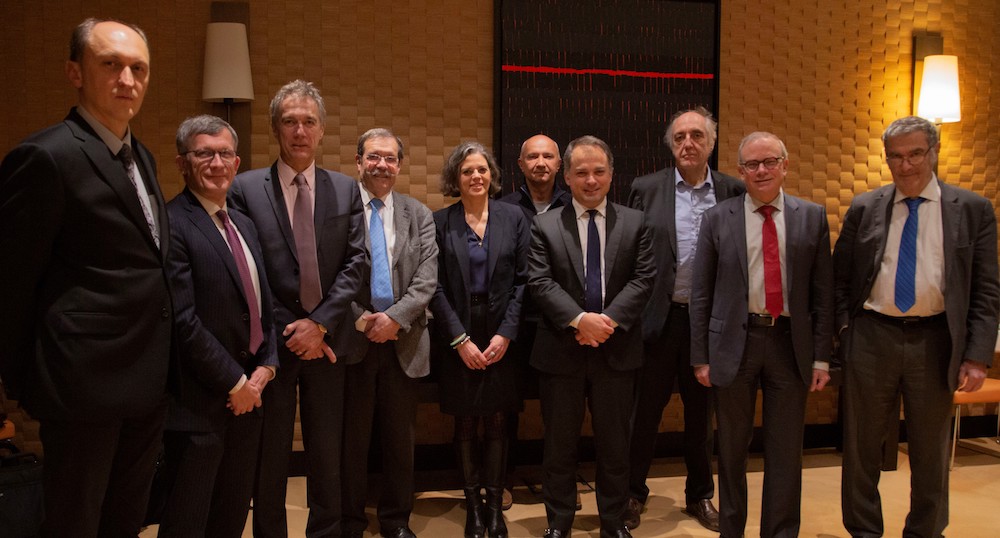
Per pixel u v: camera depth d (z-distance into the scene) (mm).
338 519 2910
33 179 1894
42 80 3789
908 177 2883
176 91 3900
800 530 3332
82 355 1969
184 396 2348
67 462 2004
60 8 3785
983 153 4684
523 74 4188
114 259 2029
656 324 3373
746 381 2936
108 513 2236
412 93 4102
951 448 4215
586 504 3660
